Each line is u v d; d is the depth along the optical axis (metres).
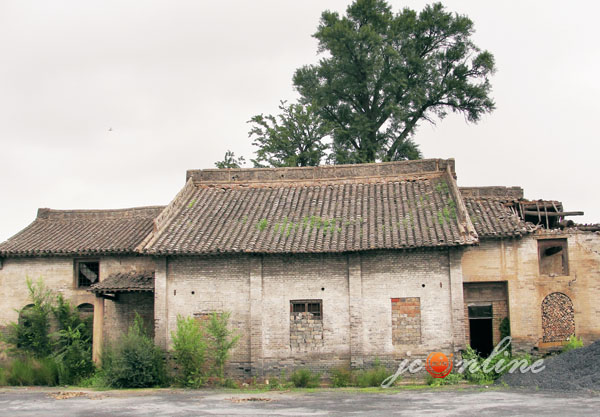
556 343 27.22
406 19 46.09
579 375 22.19
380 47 44.88
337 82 46.34
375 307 26.27
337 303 26.58
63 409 20.23
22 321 31.19
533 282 27.48
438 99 46.59
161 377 26.25
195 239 27.64
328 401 20.88
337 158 45.25
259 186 32.28
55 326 30.62
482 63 46.00
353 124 45.75
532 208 30.08
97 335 28.69
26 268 32.03
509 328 27.58
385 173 31.45
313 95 47.25
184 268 27.67
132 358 26.05
